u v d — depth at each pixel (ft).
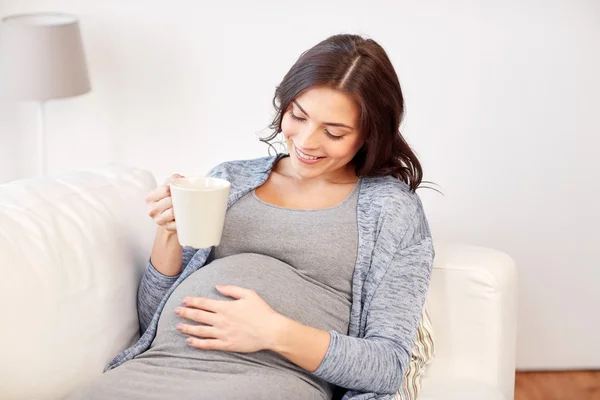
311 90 4.92
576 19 8.15
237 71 8.30
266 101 8.38
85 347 4.85
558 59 8.25
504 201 8.63
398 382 4.97
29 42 7.50
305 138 4.98
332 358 4.73
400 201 5.36
